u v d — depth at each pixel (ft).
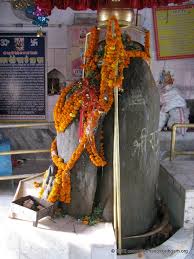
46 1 11.53
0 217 12.28
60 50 18.08
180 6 18.17
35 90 18.44
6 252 10.41
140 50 11.43
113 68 10.26
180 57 18.72
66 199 11.07
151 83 11.63
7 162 15.85
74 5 11.73
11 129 18.53
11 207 10.86
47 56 18.11
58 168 11.28
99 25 11.02
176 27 18.40
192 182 13.12
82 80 11.25
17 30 17.83
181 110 18.35
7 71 18.25
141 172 11.40
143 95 11.19
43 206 10.91
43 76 18.30
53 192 10.97
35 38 17.94
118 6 10.69
